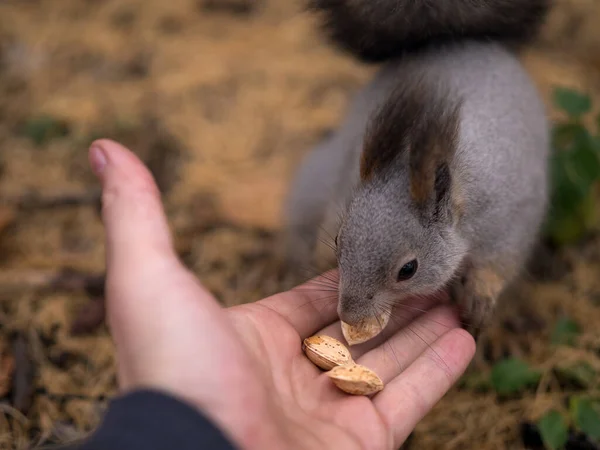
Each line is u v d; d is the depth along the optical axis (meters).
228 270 0.77
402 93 0.59
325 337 0.56
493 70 0.64
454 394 0.66
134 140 0.88
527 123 0.64
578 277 0.76
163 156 0.86
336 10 0.66
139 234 0.49
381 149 0.58
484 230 0.61
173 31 1.04
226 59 0.98
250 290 0.75
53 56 0.98
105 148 0.52
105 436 0.43
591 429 0.60
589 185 0.74
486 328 0.66
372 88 0.68
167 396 0.44
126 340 0.47
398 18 0.63
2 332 0.69
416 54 0.66
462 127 0.61
